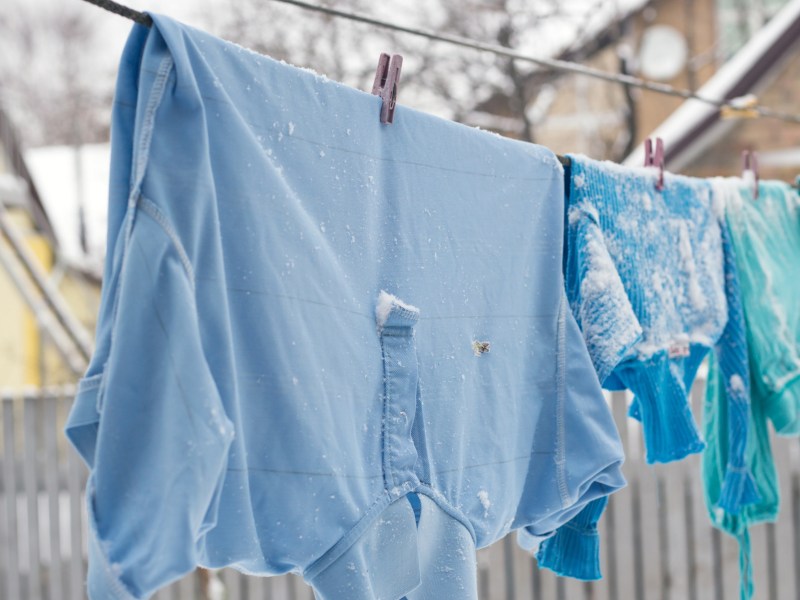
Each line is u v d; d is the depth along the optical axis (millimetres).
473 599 1472
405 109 1499
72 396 4598
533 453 1691
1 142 8969
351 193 1387
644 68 10859
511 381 1640
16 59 15375
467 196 1591
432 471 1456
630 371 1943
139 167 1104
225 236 1202
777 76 8375
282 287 1252
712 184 2229
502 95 7863
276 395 1236
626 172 1943
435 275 1520
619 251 1877
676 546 4012
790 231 2426
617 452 1672
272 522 1240
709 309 2141
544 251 1731
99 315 1117
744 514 2365
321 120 1353
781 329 2305
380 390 1400
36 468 4633
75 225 12281
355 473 1330
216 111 1197
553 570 1909
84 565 4527
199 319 1139
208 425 1073
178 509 1052
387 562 1357
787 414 2297
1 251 7238
